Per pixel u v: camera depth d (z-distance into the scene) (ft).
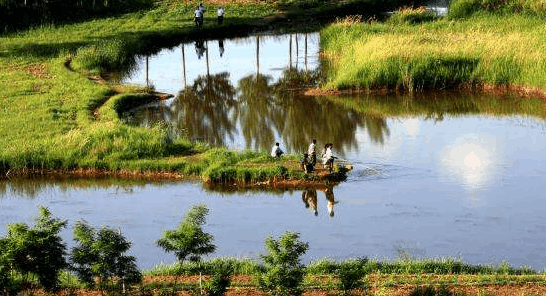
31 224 181.88
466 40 330.34
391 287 134.82
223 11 437.17
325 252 165.78
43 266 128.16
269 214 189.16
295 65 355.97
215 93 313.53
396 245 168.96
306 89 316.60
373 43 329.72
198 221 136.87
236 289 134.82
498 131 255.70
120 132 239.50
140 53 383.65
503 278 138.62
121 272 130.52
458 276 141.38
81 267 131.34
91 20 445.37
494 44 318.24
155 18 451.12
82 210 192.95
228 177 210.59
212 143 249.34
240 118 278.67
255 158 223.51
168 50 398.62
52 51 369.09
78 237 132.16
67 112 270.67
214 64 364.17
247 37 423.23
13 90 299.38
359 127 265.54
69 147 227.61
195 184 211.00
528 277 139.33
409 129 261.24
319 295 131.64
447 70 307.78
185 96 309.01
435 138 250.16
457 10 398.83
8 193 206.69
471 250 165.89
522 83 300.61
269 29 437.99
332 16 461.78
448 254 163.94
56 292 134.51
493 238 171.94
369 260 151.33
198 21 425.69
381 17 451.53
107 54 357.20
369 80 307.37
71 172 219.20
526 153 231.50
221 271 143.23
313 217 186.60
